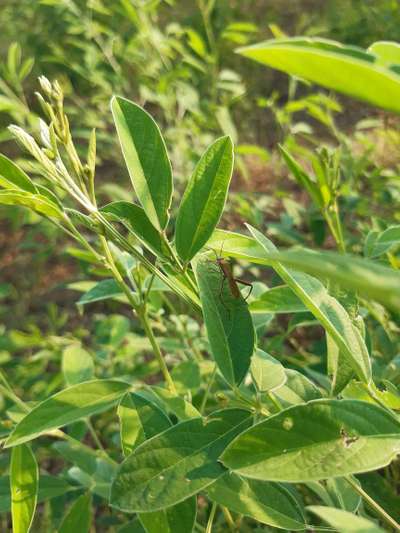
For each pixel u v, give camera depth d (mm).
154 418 205
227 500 196
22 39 1045
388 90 103
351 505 216
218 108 655
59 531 276
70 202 648
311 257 95
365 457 149
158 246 204
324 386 323
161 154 201
